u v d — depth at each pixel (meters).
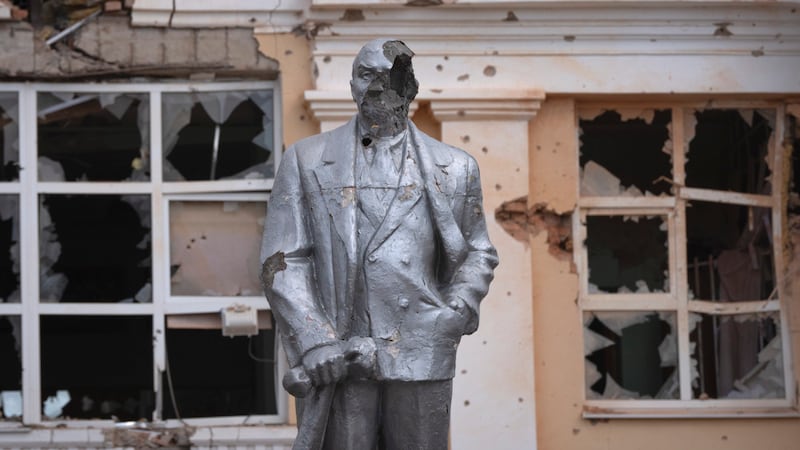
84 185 11.64
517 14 11.55
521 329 11.45
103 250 11.81
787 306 11.91
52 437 11.36
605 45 11.66
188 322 11.66
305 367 7.59
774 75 11.73
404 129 8.07
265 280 7.91
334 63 11.55
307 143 8.11
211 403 11.79
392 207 7.87
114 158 11.77
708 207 12.05
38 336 11.62
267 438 11.39
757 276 12.02
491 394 11.39
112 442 11.39
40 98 11.70
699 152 12.09
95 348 11.97
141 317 11.95
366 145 8.02
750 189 12.09
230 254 11.70
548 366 11.59
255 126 11.80
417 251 7.85
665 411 11.70
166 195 11.70
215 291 11.70
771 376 11.91
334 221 7.85
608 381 11.83
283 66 11.62
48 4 11.69
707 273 12.02
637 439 11.58
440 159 8.07
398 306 7.75
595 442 11.55
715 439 11.62
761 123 12.12
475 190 8.16
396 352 7.70
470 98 11.48
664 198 11.86
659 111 11.99
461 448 11.34
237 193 11.72
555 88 11.61
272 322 11.70
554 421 11.55
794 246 11.98
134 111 11.79
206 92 11.79
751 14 11.66
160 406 11.61
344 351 7.61
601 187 11.91
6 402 11.73
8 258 11.72
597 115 11.92
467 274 7.98
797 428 11.68
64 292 11.77
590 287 11.88
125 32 11.68
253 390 11.79
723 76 11.70
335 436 7.81
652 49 11.69
